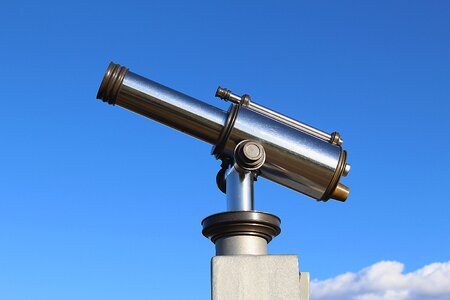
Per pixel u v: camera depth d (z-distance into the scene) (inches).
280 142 268.4
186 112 266.7
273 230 256.7
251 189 265.4
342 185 277.3
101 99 270.1
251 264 237.6
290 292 235.0
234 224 250.5
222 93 278.8
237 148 263.1
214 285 235.5
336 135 279.7
